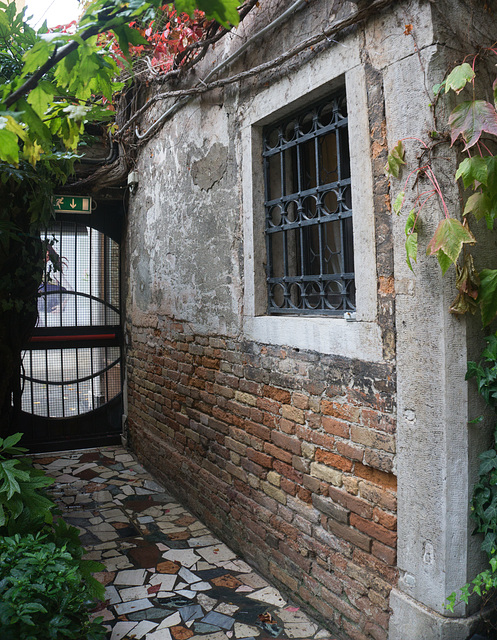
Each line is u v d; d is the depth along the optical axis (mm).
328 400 2658
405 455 2201
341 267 2648
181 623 2754
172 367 4648
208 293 3895
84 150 5777
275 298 3314
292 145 2988
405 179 2168
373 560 2410
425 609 2117
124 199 6016
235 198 3459
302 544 2889
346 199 2705
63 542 2584
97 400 6352
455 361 2037
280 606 2922
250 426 3375
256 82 3133
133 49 4191
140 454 5621
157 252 4957
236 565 3408
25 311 4637
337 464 2615
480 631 2062
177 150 4367
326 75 2553
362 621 2453
